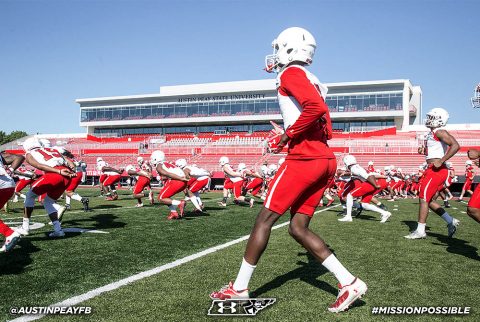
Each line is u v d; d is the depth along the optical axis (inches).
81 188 1095.6
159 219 345.4
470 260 180.9
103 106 2098.9
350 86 1705.2
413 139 1465.3
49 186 235.3
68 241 225.1
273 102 1818.4
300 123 105.9
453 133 1462.8
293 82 108.8
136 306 114.0
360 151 1344.7
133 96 2031.3
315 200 116.4
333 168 116.6
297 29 117.3
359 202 372.5
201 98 1929.1
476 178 995.9
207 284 137.0
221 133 1914.4
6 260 174.2
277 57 119.6
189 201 590.9
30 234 249.8
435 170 240.8
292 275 149.5
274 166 677.3
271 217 112.2
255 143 1606.8
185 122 1926.7
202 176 410.3
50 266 163.8
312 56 118.5
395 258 184.5
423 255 192.2
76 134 2062.0
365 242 230.8
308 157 110.2
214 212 424.5
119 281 140.8
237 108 1868.8
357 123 1747.0
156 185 1266.0
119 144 1700.3
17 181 579.2
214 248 206.5
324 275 149.4
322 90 117.8
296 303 117.4
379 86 1681.8
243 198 511.2
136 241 227.8
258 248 111.0
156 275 149.4
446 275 152.8
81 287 133.6
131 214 386.0
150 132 2049.7
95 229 276.4
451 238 249.3
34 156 234.1
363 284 110.1
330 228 295.9
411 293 129.0
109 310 110.6
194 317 105.5
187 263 169.9
